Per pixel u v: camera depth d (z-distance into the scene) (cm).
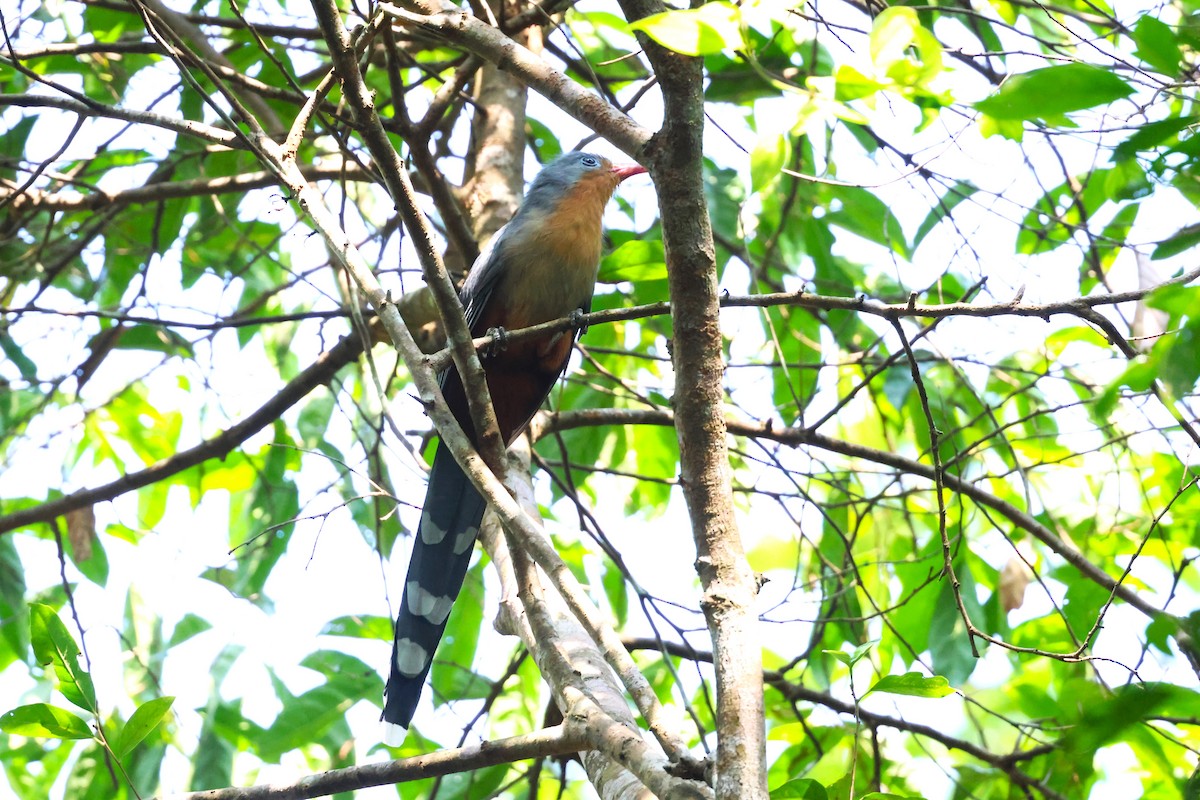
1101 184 1001
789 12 580
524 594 654
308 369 1062
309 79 1170
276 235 1286
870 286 1252
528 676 1226
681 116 574
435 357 673
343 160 914
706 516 534
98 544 1221
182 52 875
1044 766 1048
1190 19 609
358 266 645
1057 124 593
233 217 1261
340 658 1078
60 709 671
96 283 1238
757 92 1056
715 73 1063
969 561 1163
